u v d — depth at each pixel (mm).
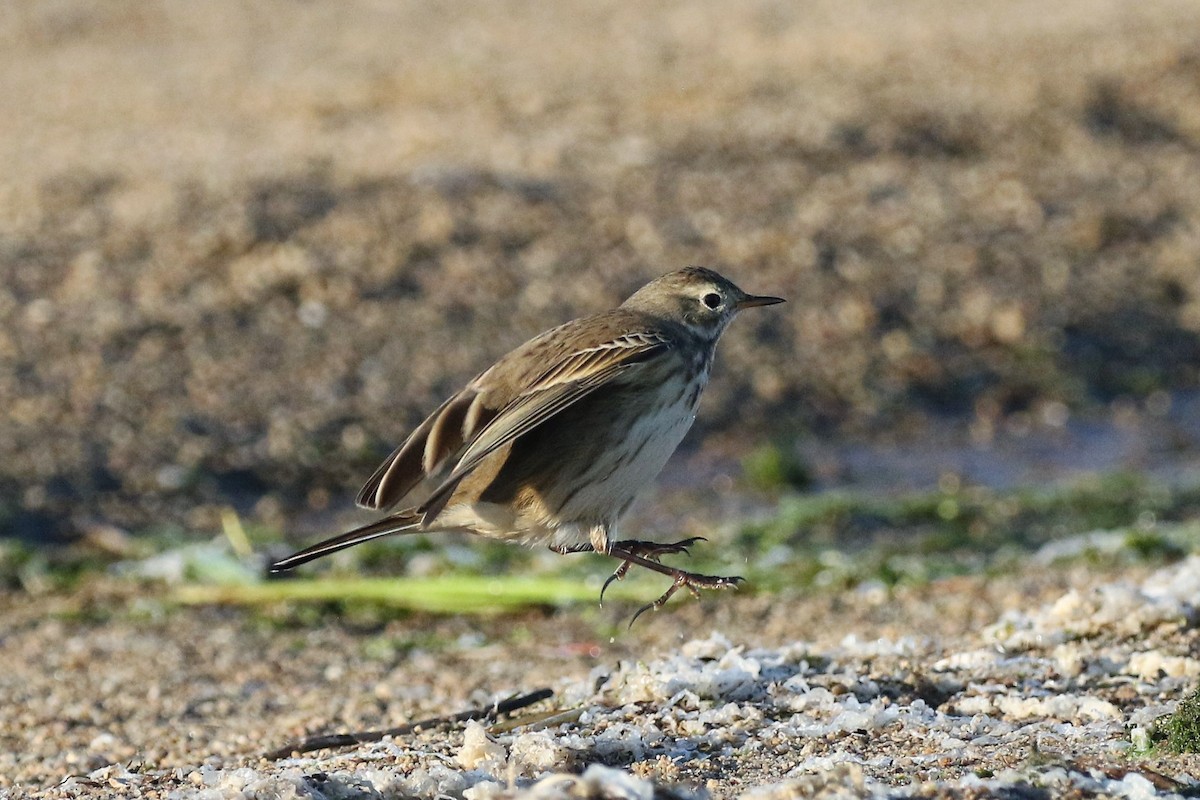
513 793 6961
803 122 27172
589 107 28172
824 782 6984
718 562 15602
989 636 10797
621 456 8961
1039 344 21594
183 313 20797
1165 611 10570
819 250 23203
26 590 15289
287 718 10945
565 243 22938
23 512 16875
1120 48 30859
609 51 32156
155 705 11547
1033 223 24547
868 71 29828
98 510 17078
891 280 22625
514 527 9133
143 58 33656
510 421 8438
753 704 9125
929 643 11078
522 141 26297
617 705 9406
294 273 21672
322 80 30734
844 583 14680
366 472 18266
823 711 8945
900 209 24578
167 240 22281
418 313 21203
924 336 21609
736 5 35781
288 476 18047
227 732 10625
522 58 31922
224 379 19625
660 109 27906
